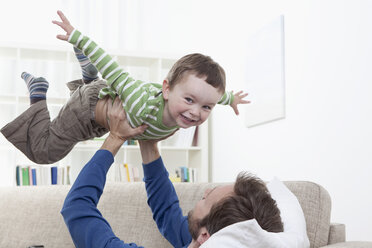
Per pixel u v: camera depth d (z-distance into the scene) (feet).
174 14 20.53
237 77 16.51
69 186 7.09
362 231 10.34
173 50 20.42
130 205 6.64
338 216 11.19
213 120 18.51
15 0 18.63
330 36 11.51
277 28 13.75
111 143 5.04
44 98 5.70
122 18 19.81
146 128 5.06
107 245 4.44
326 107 11.60
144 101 4.83
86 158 16.76
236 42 16.65
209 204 4.48
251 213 4.19
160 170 5.82
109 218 6.59
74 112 5.37
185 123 4.86
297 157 12.75
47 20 18.84
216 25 18.45
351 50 10.77
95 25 19.45
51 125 5.55
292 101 13.03
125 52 16.57
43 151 5.46
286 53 13.41
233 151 16.62
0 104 16.89
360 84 10.45
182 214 6.01
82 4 19.34
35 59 16.94
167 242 6.35
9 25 18.53
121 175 15.51
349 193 10.76
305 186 5.82
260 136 14.76
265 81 14.38
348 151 10.79
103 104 5.23
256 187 4.37
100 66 4.90
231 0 17.13
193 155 17.87
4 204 6.97
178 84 4.76
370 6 10.21
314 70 12.10
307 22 12.46
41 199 6.91
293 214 5.16
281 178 13.51
